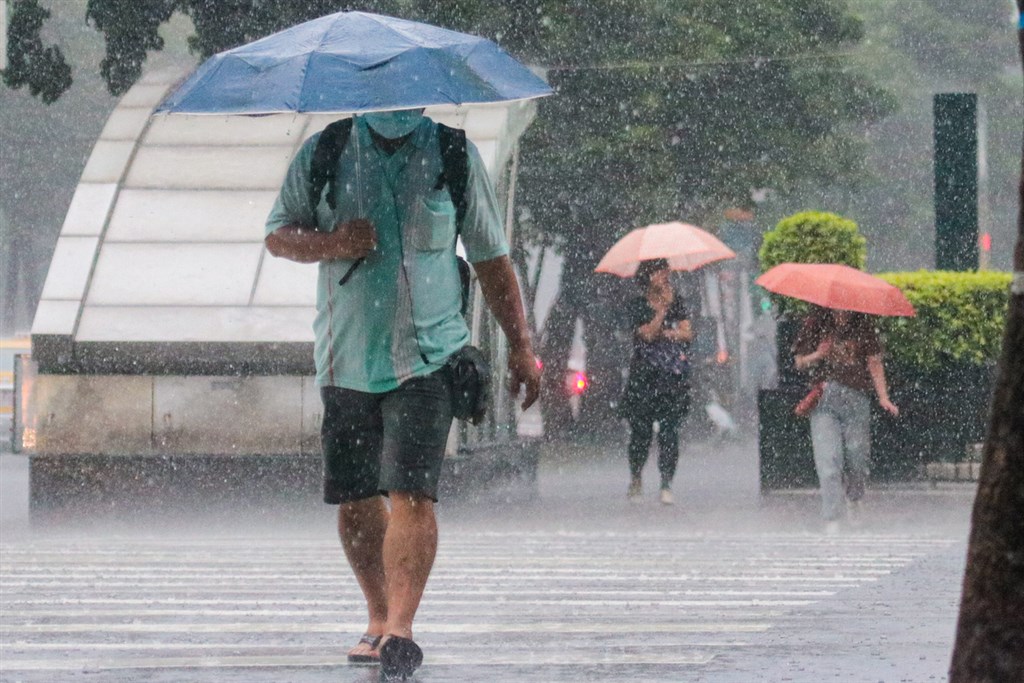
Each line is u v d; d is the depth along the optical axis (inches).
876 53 2965.1
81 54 2121.1
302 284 1656.0
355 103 636.1
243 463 1608.0
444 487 1628.9
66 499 1595.7
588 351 3075.8
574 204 2945.4
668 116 2851.9
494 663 671.1
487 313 1843.0
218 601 930.7
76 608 897.5
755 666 660.1
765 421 1775.3
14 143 2898.6
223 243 1696.6
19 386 2974.9
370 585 677.3
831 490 1519.4
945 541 1407.5
